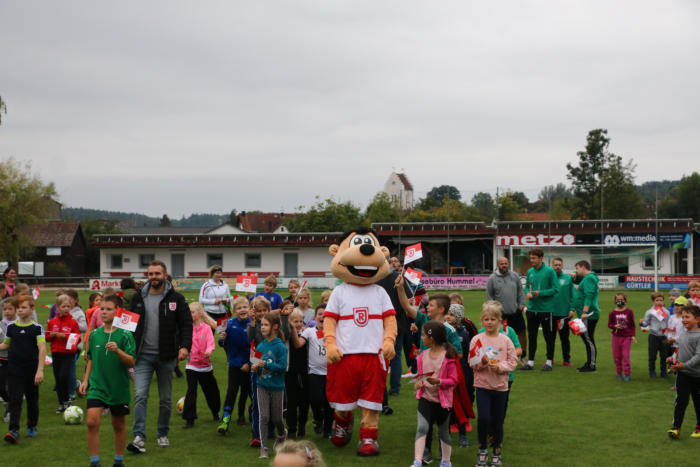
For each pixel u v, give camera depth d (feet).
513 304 43.14
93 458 22.81
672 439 27.14
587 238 139.44
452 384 22.66
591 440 27.09
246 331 29.25
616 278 130.41
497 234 142.51
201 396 37.27
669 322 39.68
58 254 218.38
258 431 26.76
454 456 25.27
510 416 31.40
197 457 25.04
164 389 26.76
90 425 22.79
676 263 138.41
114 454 25.62
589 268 44.01
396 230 146.51
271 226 309.83
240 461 24.47
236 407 34.63
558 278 44.57
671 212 239.30
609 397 35.65
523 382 40.06
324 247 157.07
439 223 144.66
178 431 29.37
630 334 40.52
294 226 211.61
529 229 141.90
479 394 23.81
